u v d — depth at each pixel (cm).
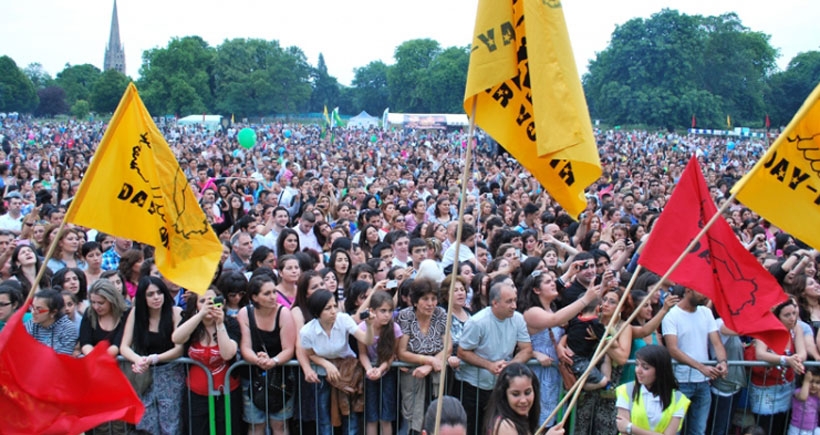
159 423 602
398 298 714
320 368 620
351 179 1853
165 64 11825
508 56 425
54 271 828
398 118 7069
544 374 635
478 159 3089
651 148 5166
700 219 551
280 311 621
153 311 610
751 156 4000
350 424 634
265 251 826
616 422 586
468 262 808
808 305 713
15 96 12100
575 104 408
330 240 1023
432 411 414
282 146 3956
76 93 14550
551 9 408
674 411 535
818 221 496
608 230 1209
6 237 793
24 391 441
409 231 1255
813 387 655
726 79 9681
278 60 12275
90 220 501
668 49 9125
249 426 624
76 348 616
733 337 676
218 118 8325
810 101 438
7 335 432
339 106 14600
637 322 662
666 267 552
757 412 664
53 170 1909
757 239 1031
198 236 537
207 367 599
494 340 602
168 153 527
